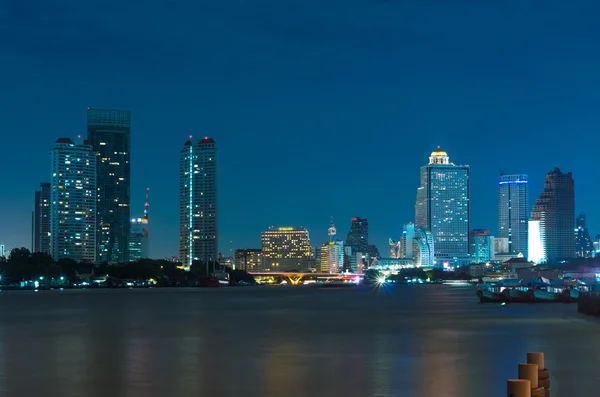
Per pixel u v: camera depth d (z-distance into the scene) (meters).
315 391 71.62
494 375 81.44
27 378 80.81
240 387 74.12
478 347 110.50
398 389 72.50
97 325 159.62
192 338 127.38
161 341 122.00
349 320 177.50
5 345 116.12
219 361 94.44
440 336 129.75
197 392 71.62
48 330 145.88
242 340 123.31
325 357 98.38
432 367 88.12
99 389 73.69
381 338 126.50
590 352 102.81
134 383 77.06
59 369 87.62
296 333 137.75
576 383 75.19
